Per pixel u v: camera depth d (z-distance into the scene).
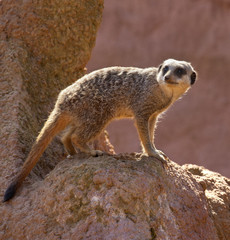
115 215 10.34
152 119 14.20
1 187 12.14
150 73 13.72
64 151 14.95
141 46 48.53
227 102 45.78
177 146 45.28
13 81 14.18
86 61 16.86
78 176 11.13
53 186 11.32
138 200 10.56
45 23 15.55
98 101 13.17
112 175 10.80
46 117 14.98
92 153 12.77
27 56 15.08
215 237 12.43
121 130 46.28
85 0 16.41
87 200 10.72
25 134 13.29
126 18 49.19
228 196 14.85
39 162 13.70
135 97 13.45
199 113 45.88
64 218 10.78
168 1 49.09
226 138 44.91
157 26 48.97
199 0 48.56
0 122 13.32
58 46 15.97
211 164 44.34
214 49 47.19
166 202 11.15
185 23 48.44
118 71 13.67
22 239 11.00
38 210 11.23
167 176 11.73
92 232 10.27
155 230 10.34
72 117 13.02
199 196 12.49
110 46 48.59
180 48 47.94
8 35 15.09
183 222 11.23
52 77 15.83
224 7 48.03
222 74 46.59
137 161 11.50
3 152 12.72
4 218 11.49
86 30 16.58
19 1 15.31
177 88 13.70
